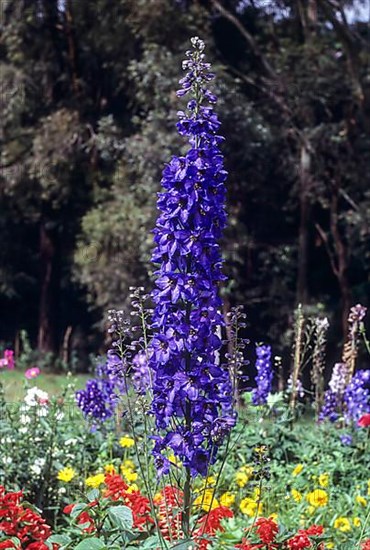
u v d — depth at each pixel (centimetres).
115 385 667
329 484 604
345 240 1897
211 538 345
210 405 343
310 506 528
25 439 554
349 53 1714
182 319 347
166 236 348
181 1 1723
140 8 1638
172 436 344
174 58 1584
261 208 1862
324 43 1831
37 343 2177
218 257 351
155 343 346
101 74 1919
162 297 345
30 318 2252
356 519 500
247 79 1733
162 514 390
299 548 364
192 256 348
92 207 1809
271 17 1909
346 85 1748
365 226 1712
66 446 584
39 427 565
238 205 1711
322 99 1744
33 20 1866
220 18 1852
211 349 348
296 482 591
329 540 455
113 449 628
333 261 1827
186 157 349
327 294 1977
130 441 572
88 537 367
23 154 1855
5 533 371
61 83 1938
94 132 1877
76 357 1975
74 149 1820
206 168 346
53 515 530
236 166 1652
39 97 1914
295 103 1747
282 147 1767
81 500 469
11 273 2119
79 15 1881
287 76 1742
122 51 1789
